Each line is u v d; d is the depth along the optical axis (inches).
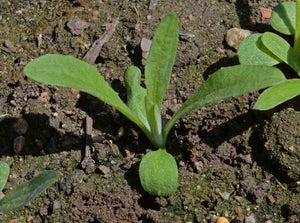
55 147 10.1
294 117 9.8
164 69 9.6
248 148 9.9
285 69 10.7
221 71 9.2
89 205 9.5
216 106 10.3
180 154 10.0
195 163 9.8
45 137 10.2
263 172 9.7
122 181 9.8
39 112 10.4
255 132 10.1
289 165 9.5
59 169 9.9
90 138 10.2
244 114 10.2
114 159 10.0
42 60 8.9
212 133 10.1
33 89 10.5
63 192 9.7
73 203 9.5
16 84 10.7
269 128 9.9
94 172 9.9
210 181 9.7
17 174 9.9
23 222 9.5
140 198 9.6
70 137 10.2
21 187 8.9
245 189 9.6
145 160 9.3
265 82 8.9
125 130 10.2
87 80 9.1
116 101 9.3
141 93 10.1
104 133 10.2
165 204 9.5
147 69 9.6
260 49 10.3
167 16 9.4
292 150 9.6
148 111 9.5
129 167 9.9
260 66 9.0
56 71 8.9
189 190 9.6
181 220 9.4
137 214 9.4
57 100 10.5
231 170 9.8
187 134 10.1
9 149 10.2
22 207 9.6
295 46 10.3
